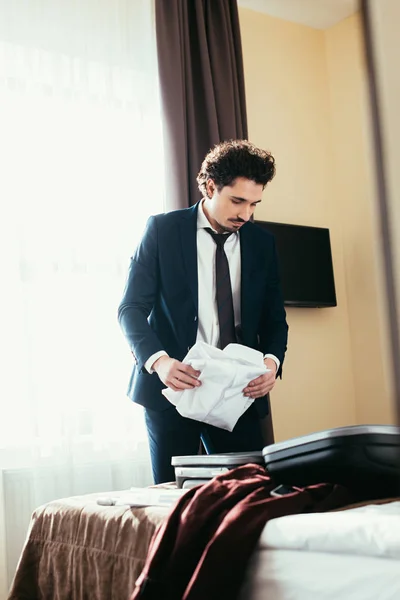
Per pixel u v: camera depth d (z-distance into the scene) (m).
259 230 2.16
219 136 3.32
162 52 3.17
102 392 2.90
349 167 3.91
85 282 2.92
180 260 2.07
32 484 2.73
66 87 2.98
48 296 2.82
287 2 3.76
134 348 1.97
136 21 3.21
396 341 0.27
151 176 3.16
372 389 3.76
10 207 2.79
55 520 1.48
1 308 2.73
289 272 3.61
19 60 2.88
